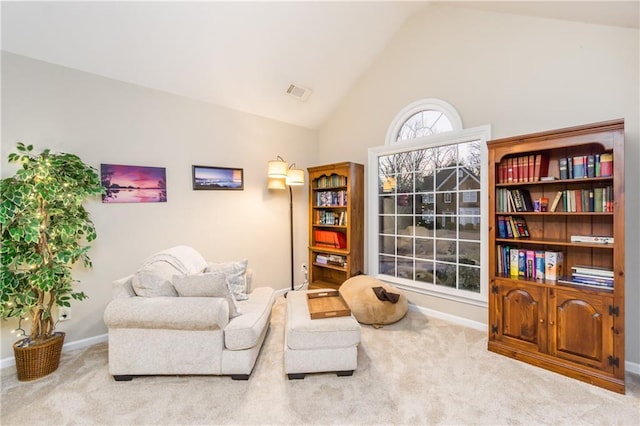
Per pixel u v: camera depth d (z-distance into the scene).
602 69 2.23
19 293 2.09
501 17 2.71
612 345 1.95
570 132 2.07
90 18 2.28
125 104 2.83
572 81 2.36
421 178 3.42
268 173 3.68
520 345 2.34
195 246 3.31
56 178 2.19
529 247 2.56
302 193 4.39
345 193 3.84
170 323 2.02
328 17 2.95
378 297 2.99
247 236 3.76
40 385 2.05
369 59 3.69
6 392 1.97
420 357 2.39
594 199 2.10
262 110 3.79
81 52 2.49
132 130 2.87
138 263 2.91
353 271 3.73
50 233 2.22
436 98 3.17
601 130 1.96
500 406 1.81
